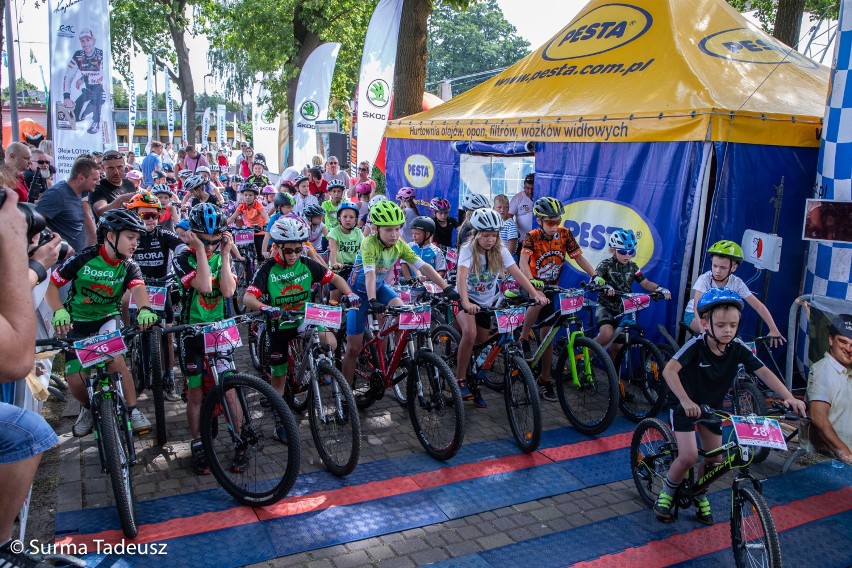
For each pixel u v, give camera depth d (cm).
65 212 573
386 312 483
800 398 608
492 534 389
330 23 2341
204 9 2744
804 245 661
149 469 450
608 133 673
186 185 828
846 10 567
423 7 1231
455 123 914
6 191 185
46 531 371
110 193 692
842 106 574
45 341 349
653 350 533
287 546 364
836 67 579
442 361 469
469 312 504
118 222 407
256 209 938
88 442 480
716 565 363
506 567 356
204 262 429
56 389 552
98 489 415
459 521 402
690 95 641
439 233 841
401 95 1257
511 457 491
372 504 415
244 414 410
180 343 462
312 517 396
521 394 511
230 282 449
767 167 620
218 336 404
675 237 612
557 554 370
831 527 411
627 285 573
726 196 604
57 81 829
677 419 375
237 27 2480
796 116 628
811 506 436
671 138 614
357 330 521
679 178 608
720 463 373
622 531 397
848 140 570
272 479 435
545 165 761
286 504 409
